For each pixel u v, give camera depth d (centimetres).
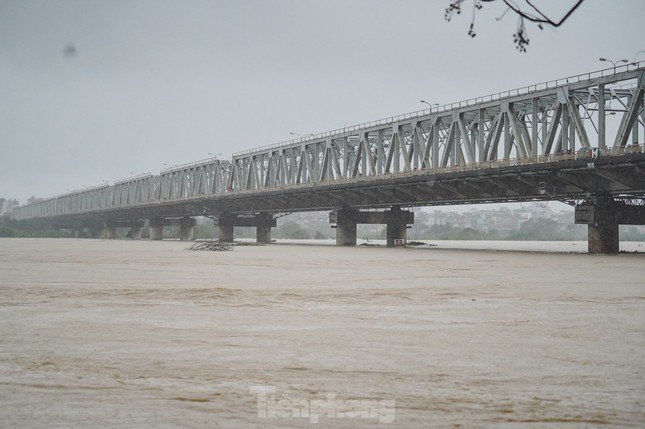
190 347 1541
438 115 8138
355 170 9700
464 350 1495
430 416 965
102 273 3997
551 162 6169
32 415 972
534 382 1184
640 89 5716
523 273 3891
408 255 6725
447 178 7481
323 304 2394
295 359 1399
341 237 10212
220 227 13262
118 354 1457
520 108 7544
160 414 973
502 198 7625
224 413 980
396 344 1576
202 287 3045
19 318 2038
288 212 13138
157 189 17625
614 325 1855
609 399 1066
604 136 6041
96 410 998
